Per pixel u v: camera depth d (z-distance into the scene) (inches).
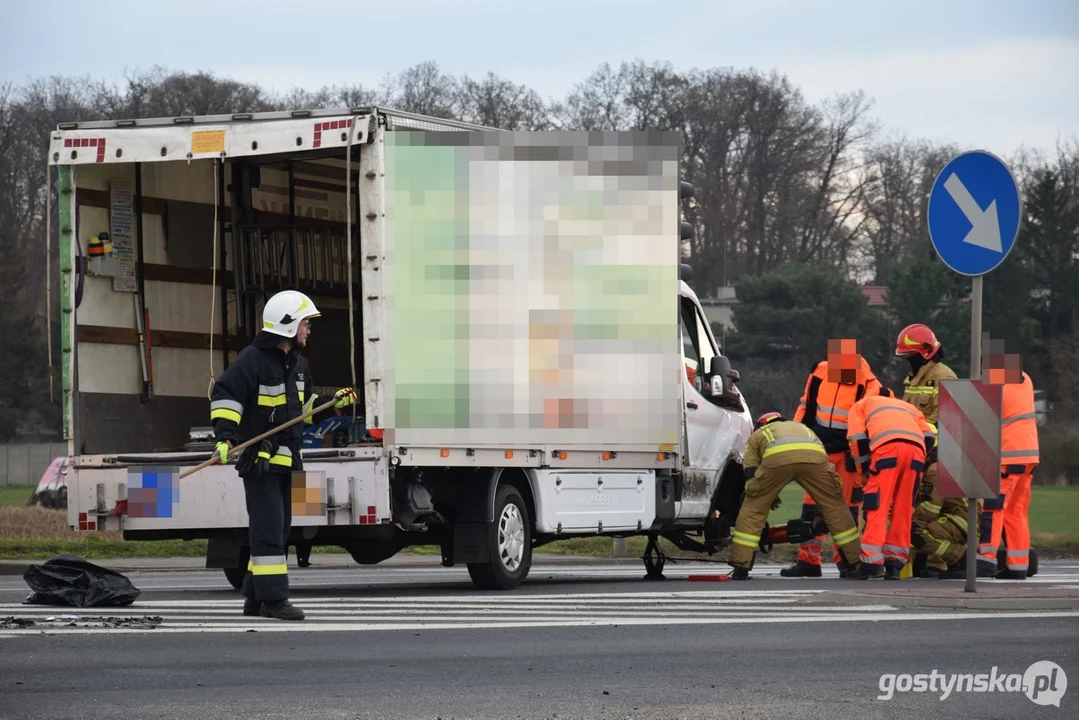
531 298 946.1
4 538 1528.1
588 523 1002.1
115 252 990.4
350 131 871.1
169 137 923.4
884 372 5241.1
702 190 5753.0
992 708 470.3
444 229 900.0
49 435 5629.9
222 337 1059.3
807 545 1112.8
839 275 5423.2
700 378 1141.1
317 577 1200.2
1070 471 4215.1
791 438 1045.8
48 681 506.0
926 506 1086.4
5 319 5472.4
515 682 509.7
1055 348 5280.5
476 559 930.7
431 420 888.3
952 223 805.2
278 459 712.4
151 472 933.2
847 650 591.2
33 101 5295.3
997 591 816.9
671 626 672.4
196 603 798.5
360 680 513.0
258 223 1075.3
